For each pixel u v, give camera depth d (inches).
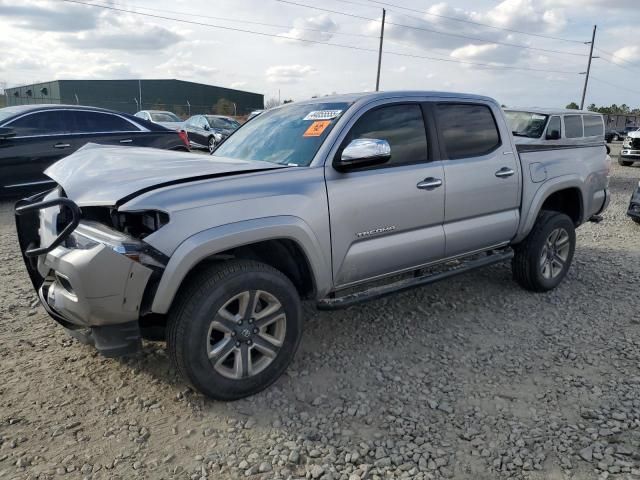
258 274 121.0
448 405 123.9
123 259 106.2
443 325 170.4
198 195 114.0
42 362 140.0
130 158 139.3
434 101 162.6
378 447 108.0
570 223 201.6
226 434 111.7
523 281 198.4
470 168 165.9
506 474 101.3
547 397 128.0
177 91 2598.4
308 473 100.5
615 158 920.3
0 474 98.4
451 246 164.9
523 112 462.0
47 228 127.7
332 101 156.5
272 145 151.6
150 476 99.2
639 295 201.3
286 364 130.2
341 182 135.7
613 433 113.5
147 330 123.6
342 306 139.3
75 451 105.5
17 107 347.9
